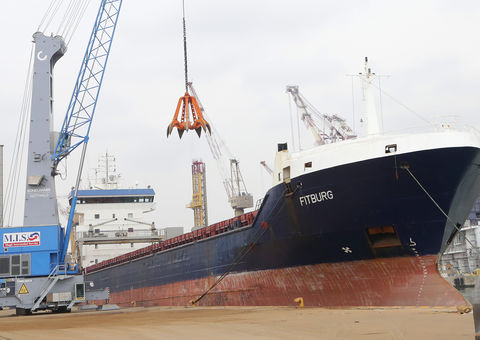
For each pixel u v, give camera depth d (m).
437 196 23.39
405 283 24.44
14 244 37.56
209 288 37.91
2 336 17.30
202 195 147.88
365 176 24.23
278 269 30.30
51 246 38.03
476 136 23.98
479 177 24.62
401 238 24.50
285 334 14.86
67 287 37.53
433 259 24.30
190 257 41.12
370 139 24.72
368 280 25.62
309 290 28.27
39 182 39.22
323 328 16.06
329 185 25.44
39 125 40.22
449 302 22.61
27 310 37.28
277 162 29.38
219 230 37.69
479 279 10.43
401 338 13.04
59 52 41.75
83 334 17.14
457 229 25.27
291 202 27.61
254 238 31.61
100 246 68.12
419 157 23.00
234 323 19.19
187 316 25.19
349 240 25.69
